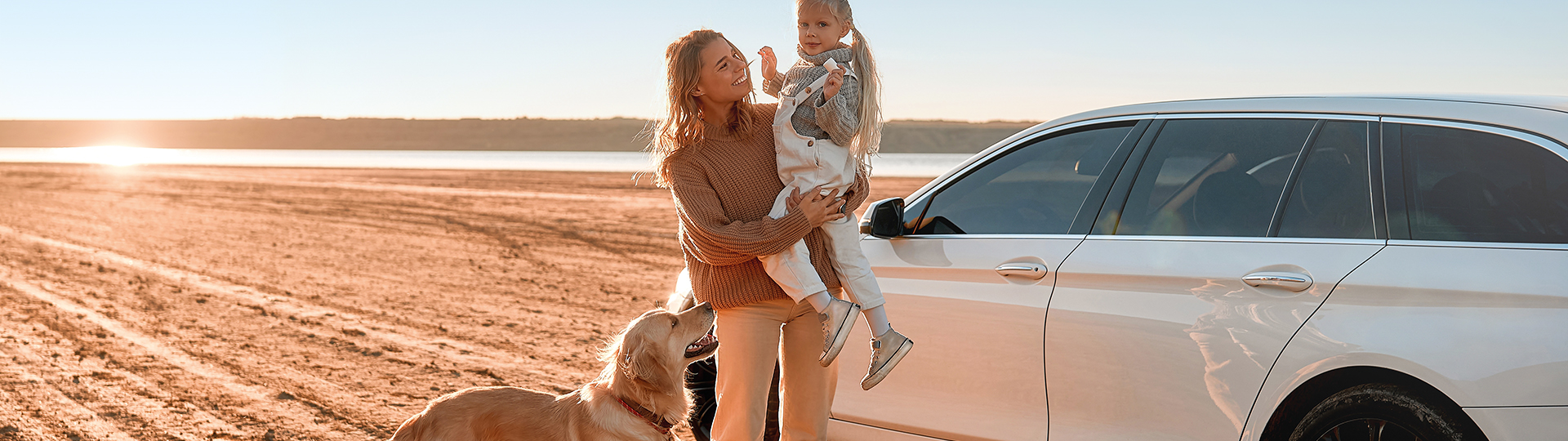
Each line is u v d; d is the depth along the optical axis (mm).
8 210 23875
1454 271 2834
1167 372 3352
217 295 10711
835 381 3762
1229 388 3203
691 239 3350
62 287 11344
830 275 3510
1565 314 2625
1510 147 2896
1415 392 2889
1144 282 3455
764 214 3410
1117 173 3758
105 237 17391
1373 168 3133
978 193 4160
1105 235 3658
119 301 10227
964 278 3951
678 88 3297
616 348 3805
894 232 4207
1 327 8703
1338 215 3152
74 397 6133
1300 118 3375
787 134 3332
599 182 34969
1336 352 2977
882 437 4207
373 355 7500
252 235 17562
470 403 3924
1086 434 3549
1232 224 3369
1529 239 2766
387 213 22234
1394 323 2895
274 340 8109
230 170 50000
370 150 157750
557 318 9250
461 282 11773
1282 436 3164
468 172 45156
